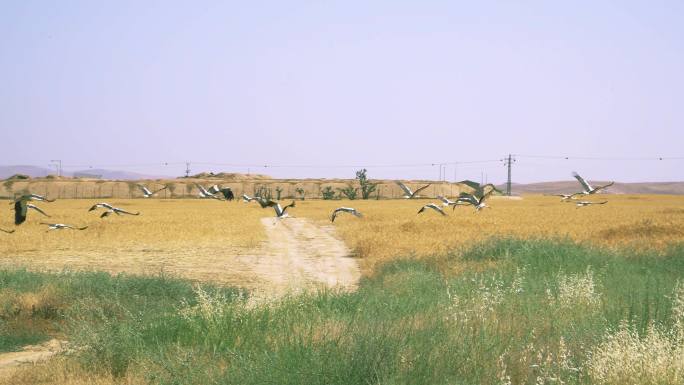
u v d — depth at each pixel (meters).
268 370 9.20
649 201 125.56
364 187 164.62
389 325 10.58
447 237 35.94
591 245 25.61
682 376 8.45
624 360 8.81
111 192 168.12
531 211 74.69
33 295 16.78
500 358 9.12
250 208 100.69
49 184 164.75
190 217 65.50
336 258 31.56
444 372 8.94
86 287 17.69
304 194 176.00
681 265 21.05
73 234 41.88
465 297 14.72
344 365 9.03
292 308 13.19
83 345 11.43
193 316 12.55
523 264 21.08
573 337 10.50
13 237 39.62
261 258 31.53
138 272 25.56
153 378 9.78
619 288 16.00
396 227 45.44
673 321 11.70
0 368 11.48
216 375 9.60
